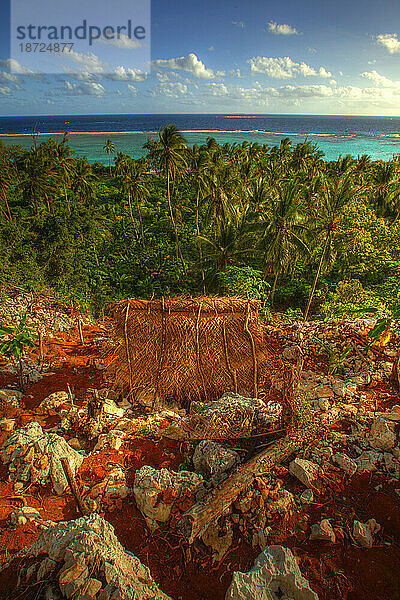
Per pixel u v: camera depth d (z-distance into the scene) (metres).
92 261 32.38
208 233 42.38
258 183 38.66
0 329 9.22
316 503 6.00
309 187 42.84
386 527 5.73
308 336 11.37
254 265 31.61
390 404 8.40
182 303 9.43
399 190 42.16
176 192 60.50
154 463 7.01
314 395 8.60
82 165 57.88
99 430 7.77
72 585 4.43
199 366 9.02
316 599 4.57
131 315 9.41
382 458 6.64
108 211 57.09
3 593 4.73
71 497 6.38
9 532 5.60
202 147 55.56
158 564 5.38
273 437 7.11
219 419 7.42
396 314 9.28
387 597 4.90
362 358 9.95
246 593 4.59
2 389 9.19
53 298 18.50
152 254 40.22
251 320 9.48
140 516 6.02
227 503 5.72
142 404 8.83
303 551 5.39
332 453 6.75
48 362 11.04
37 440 7.04
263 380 9.41
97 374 10.18
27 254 24.17
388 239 27.69
